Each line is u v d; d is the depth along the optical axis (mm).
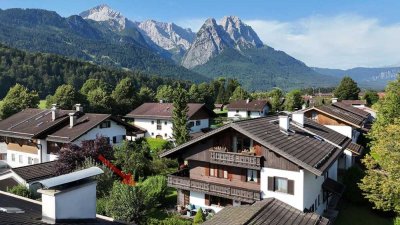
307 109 50188
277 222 20484
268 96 150375
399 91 44125
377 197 29094
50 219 11016
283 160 26672
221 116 117188
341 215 31938
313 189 29000
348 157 42938
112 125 50500
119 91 95000
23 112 58188
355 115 58906
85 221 11930
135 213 26609
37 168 36906
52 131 48156
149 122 75125
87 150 37062
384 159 28672
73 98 82938
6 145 53000
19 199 14586
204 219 28750
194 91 122000
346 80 123938
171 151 31062
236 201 29766
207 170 30953
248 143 28688
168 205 33688
